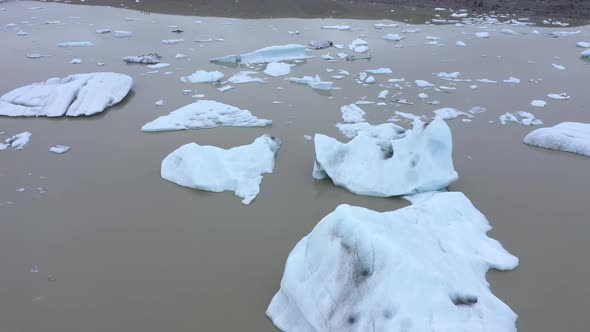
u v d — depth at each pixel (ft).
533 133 19.98
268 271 12.76
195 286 12.26
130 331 10.91
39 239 14.10
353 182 16.52
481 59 30.35
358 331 9.89
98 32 36.19
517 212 15.29
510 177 17.37
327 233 11.19
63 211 15.40
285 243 13.85
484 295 11.26
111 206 15.67
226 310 11.49
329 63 29.91
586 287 12.19
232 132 20.83
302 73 28.14
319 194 16.37
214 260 13.20
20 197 16.19
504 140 20.21
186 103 23.94
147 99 24.54
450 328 9.82
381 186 16.22
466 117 22.31
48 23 38.68
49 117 22.49
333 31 37.04
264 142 18.71
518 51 31.89
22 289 12.21
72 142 20.11
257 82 26.76
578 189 16.60
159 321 11.18
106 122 22.04
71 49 32.37
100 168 18.03
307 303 10.68
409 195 16.03
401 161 16.42
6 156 18.94
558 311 11.46
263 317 11.27
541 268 12.86
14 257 13.37
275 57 30.60
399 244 10.89
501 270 12.75
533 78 27.14
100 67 28.86
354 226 10.91
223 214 15.26
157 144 19.89
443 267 11.12
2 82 26.27
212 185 16.55
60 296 11.98
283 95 24.97
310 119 22.06
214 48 32.73
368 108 23.21
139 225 14.71
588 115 22.36
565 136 19.38
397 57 30.89
